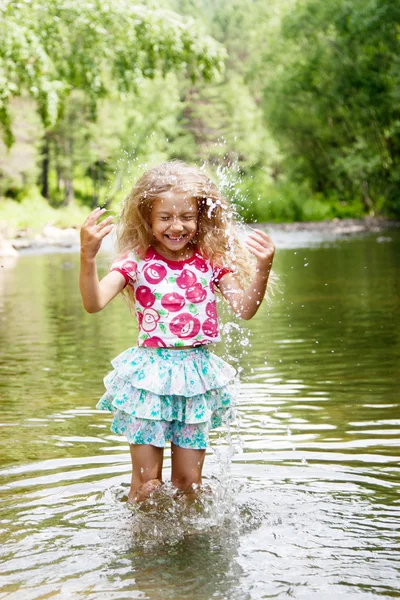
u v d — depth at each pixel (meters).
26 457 4.50
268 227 40.62
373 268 16.84
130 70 16.39
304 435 4.79
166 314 3.94
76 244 33.53
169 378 3.84
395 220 43.50
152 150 53.44
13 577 2.94
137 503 3.71
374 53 39.12
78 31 16.02
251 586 2.81
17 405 5.80
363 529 3.33
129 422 3.85
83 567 3.02
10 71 15.49
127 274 3.96
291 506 3.62
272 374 6.62
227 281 4.12
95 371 7.02
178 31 16.34
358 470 4.11
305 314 10.35
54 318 10.82
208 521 3.46
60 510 3.65
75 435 4.95
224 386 4.01
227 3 90.50
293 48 46.53
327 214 47.53
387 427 4.89
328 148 49.38
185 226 3.94
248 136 64.25
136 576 2.92
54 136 56.81
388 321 9.44
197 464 3.87
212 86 68.31
